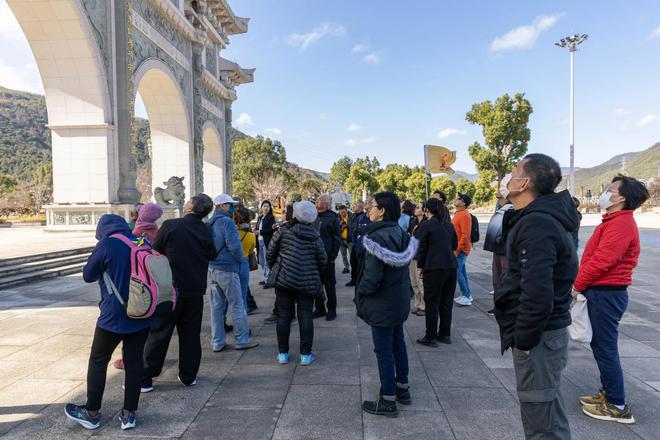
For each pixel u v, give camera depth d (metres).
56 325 5.51
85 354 4.43
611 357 3.07
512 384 3.69
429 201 4.80
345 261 10.62
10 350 4.54
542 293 1.99
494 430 2.90
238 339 4.65
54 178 15.61
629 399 3.38
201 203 3.86
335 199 18.02
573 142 31.92
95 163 15.52
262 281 9.08
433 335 4.71
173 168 23.97
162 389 3.62
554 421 2.15
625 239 3.01
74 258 10.58
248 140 64.94
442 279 4.65
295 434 2.86
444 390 3.57
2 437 2.82
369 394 3.49
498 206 5.58
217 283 4.54
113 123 15.84
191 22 24.77
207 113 29.25
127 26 16.20
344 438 2.81
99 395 2.94
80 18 13.94
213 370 4.06
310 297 4.26
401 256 3.08
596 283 3.12
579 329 3.17
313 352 4.57
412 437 2.81
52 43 14.31
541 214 2.09
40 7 13.40
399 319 3.17
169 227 3.67
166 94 22.52
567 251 2.12
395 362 3.35
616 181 3.16
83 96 15.20
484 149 46.94
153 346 3.53
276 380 3.80
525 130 45.19
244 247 5.89
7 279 8.25
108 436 2.85
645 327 5.39
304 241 4.20
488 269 10.84
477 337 5.08
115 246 2.93
